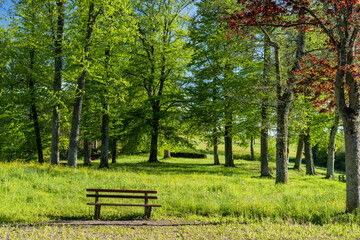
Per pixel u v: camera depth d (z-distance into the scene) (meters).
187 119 24.81
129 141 27.14
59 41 16.14
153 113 25.61
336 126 21.31
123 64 21.44
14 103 19.17
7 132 20.03
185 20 25.64
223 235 6.23
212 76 23.53
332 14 7.82
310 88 9.31
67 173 13.38
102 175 13.89
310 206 8.87
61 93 15.95
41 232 6.13
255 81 20.14
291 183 15.64
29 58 18.64
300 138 27.14
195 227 7.07
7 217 7.21
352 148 7.76
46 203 8.98
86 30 16.22
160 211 9.02
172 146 28.03
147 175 15.79
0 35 17.02
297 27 9.06
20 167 12.96
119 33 16.77
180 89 27.45
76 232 6.32
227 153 26.12
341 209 8.28
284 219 7.58
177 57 25.59
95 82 21.47
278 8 7.77
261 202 9.52
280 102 15.11
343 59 7.82
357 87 7.84
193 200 9.98
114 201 9.98
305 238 5.76
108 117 21.84
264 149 20.25
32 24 15.78
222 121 22.80
